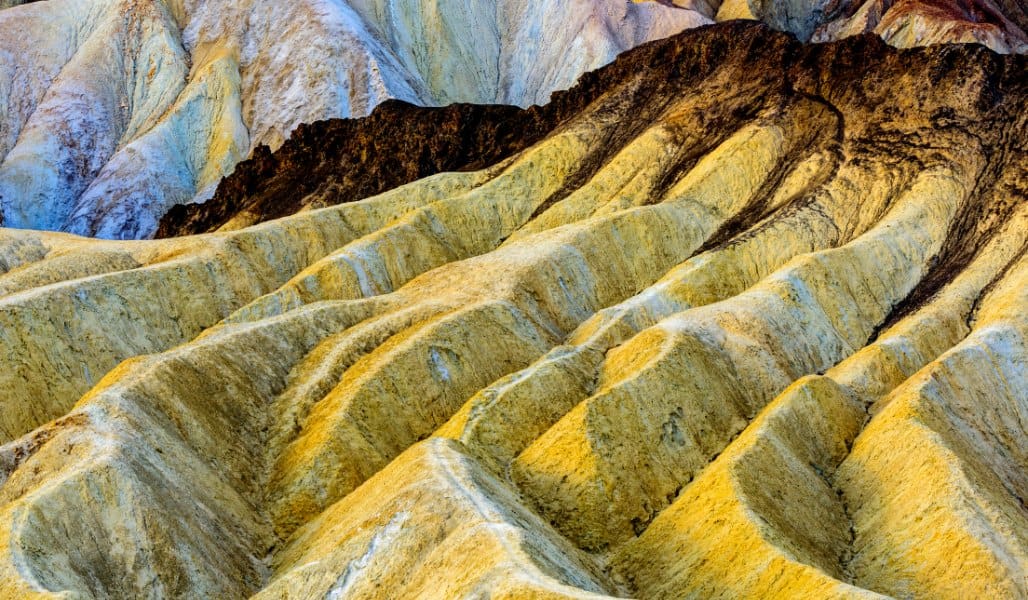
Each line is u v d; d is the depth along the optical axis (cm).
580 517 4216
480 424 4681
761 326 5631
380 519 3781
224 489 4441
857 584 3900
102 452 4019
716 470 4159
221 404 4903
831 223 7031
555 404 4934
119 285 6400
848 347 5941
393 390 5066
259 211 10338
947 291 6091
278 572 4062
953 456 4106
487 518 3575
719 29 9488
